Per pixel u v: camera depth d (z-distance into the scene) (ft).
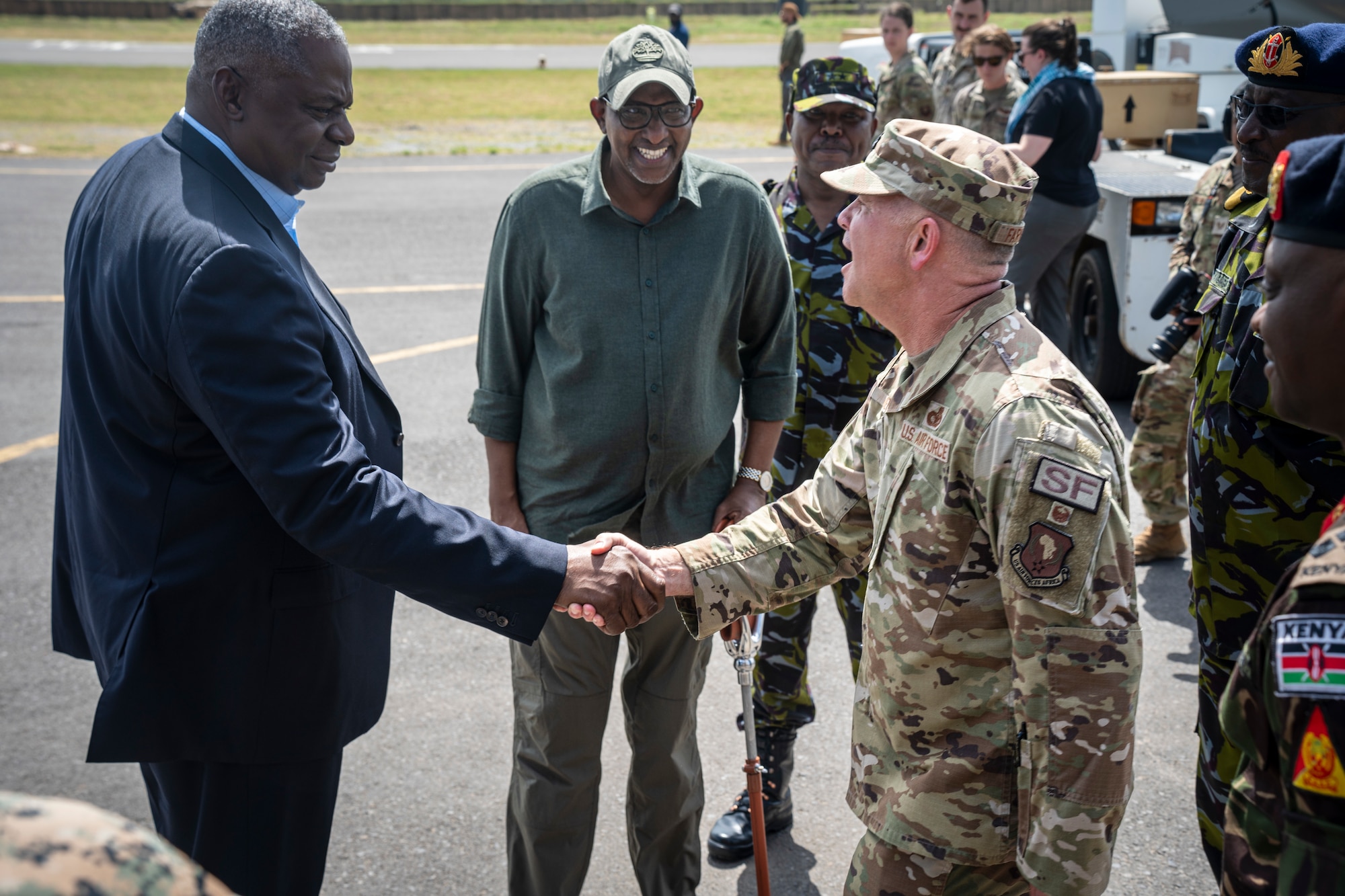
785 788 9.57
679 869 8.45
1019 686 5.23
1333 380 4.04
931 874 5.68
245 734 6.41
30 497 16.78
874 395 6.26
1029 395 5.22
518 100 71.31
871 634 5.94
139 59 94.94
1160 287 18.47
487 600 6.23
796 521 6.58
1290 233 3.99
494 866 9.31
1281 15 16.46
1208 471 7.55
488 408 8.26
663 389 7.77
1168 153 21.80
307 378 5.94
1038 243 18.72
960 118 24.13
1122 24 30.22
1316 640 3.59
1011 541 5.16
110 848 2.44
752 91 73.97
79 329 6.51
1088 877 5.16
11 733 11.05
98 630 6.41
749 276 8.04
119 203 6.36
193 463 6.19
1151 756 10.50
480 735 11.13
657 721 8.04
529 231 7.65
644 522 8.20
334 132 6.54
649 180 7.33
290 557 6.37
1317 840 3.58
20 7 132.77
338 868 9.27
